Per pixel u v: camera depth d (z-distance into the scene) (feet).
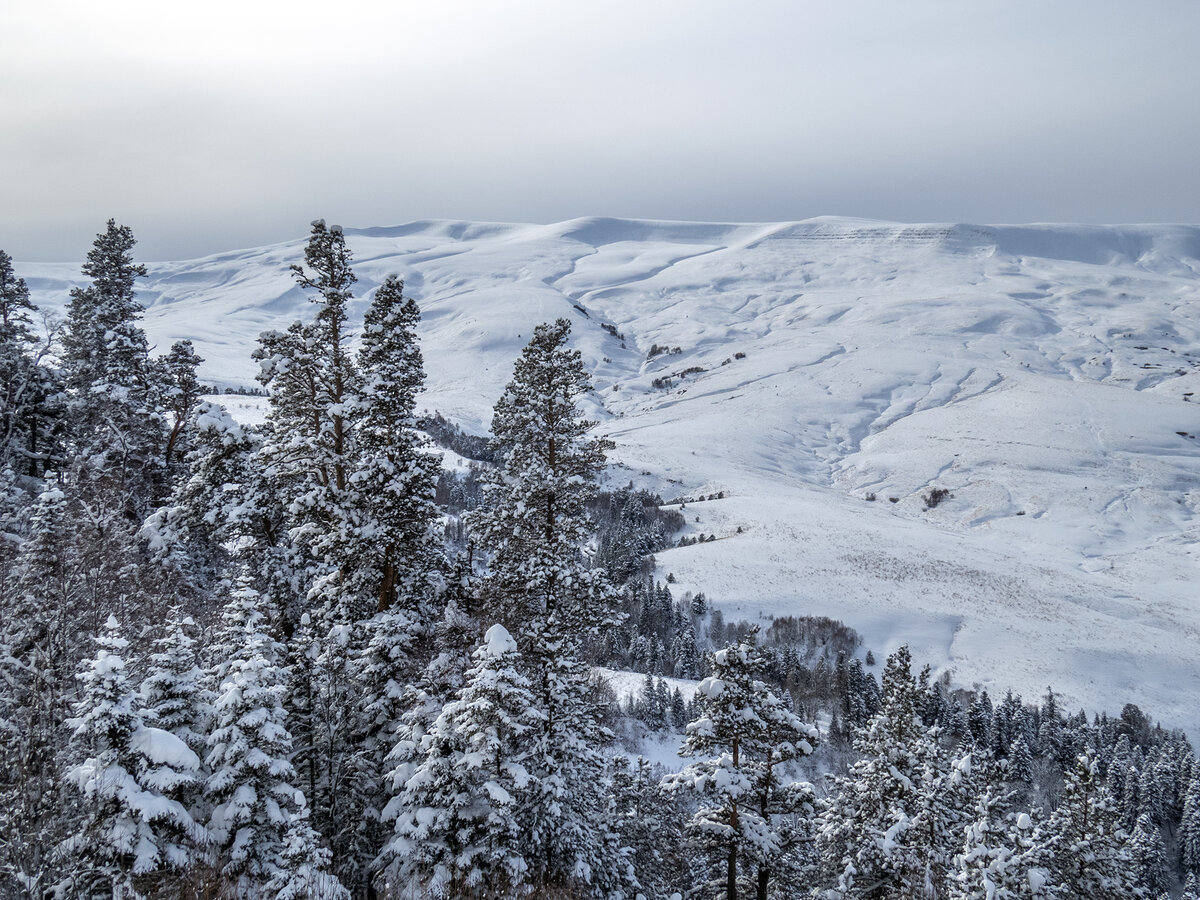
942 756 82.38
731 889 71.41
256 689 51.55
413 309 82.43
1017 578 558.15
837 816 85.46
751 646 71.82
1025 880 62.08
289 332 78.59
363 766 61.62
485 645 54.80
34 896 37.40
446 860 52.01
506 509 77.77
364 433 79.46
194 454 98.48
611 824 72.90
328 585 77.51
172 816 44.93
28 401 137.90
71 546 77.25
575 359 81.76
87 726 44.47
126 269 135.13
